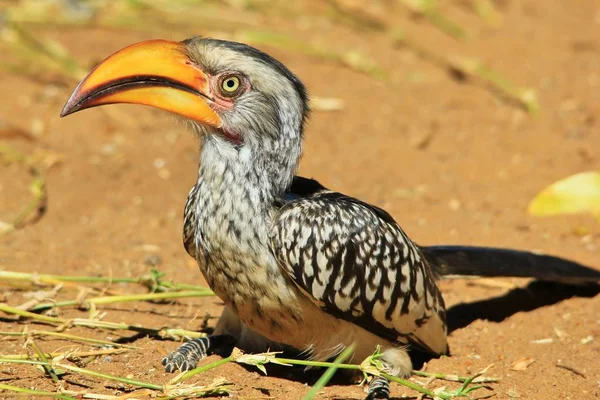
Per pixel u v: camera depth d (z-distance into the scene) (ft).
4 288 36.37
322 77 62.90
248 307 29.63
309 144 53.98
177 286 35.60
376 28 73.10
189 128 29.55
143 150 52.75
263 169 28.89
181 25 69.21
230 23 70.03
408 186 49.75
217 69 28.66
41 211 45.65
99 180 49.26
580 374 32.27
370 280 29.63
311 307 29.37
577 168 51.85
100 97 28.25
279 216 28.76
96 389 28.91
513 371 32.53
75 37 65.67
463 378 31.12
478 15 78.18
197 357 31.42
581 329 35.73
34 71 61.00
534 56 69.36
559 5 81.97
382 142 54.60
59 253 40.52
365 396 30.07
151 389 28.89
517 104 60.75
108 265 39.65
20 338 32.19
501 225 45.27
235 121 28.63
